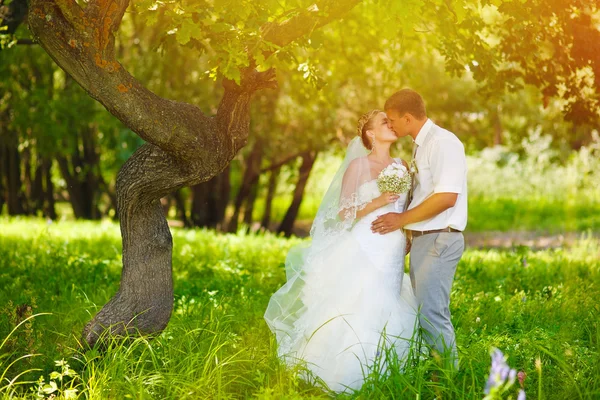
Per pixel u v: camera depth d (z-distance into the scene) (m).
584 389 4.46
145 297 5.28
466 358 4.86
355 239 5.29
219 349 5.05
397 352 5.10
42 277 8.38
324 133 19.31
